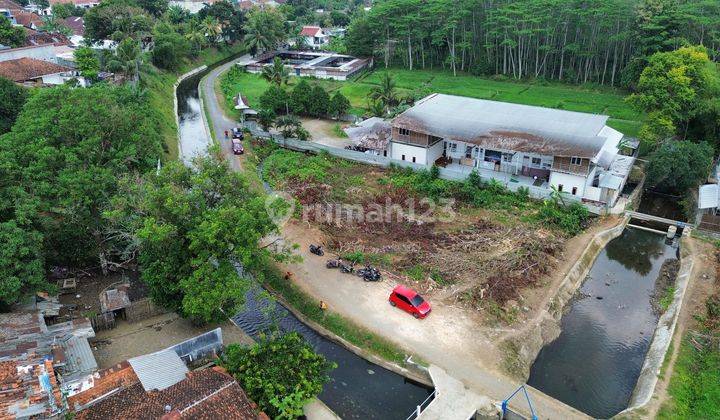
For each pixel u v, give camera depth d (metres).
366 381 35.59
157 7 148.50
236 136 78.19
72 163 41.38
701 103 66.12
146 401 28.44
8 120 57.09
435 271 45.03
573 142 57.81
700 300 42.69
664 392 33.03
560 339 39.75
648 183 63.25
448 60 113.62
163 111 86.69
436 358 35.91
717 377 34.25
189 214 36.56
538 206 57.31
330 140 78.06
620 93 96.81
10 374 27.47
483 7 110.81
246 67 125.38
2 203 38.31
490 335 38.03
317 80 114.31
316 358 32.78
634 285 46.81
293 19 174.12
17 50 87.44
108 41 117.88
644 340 39.84
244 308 42.47
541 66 108.81
